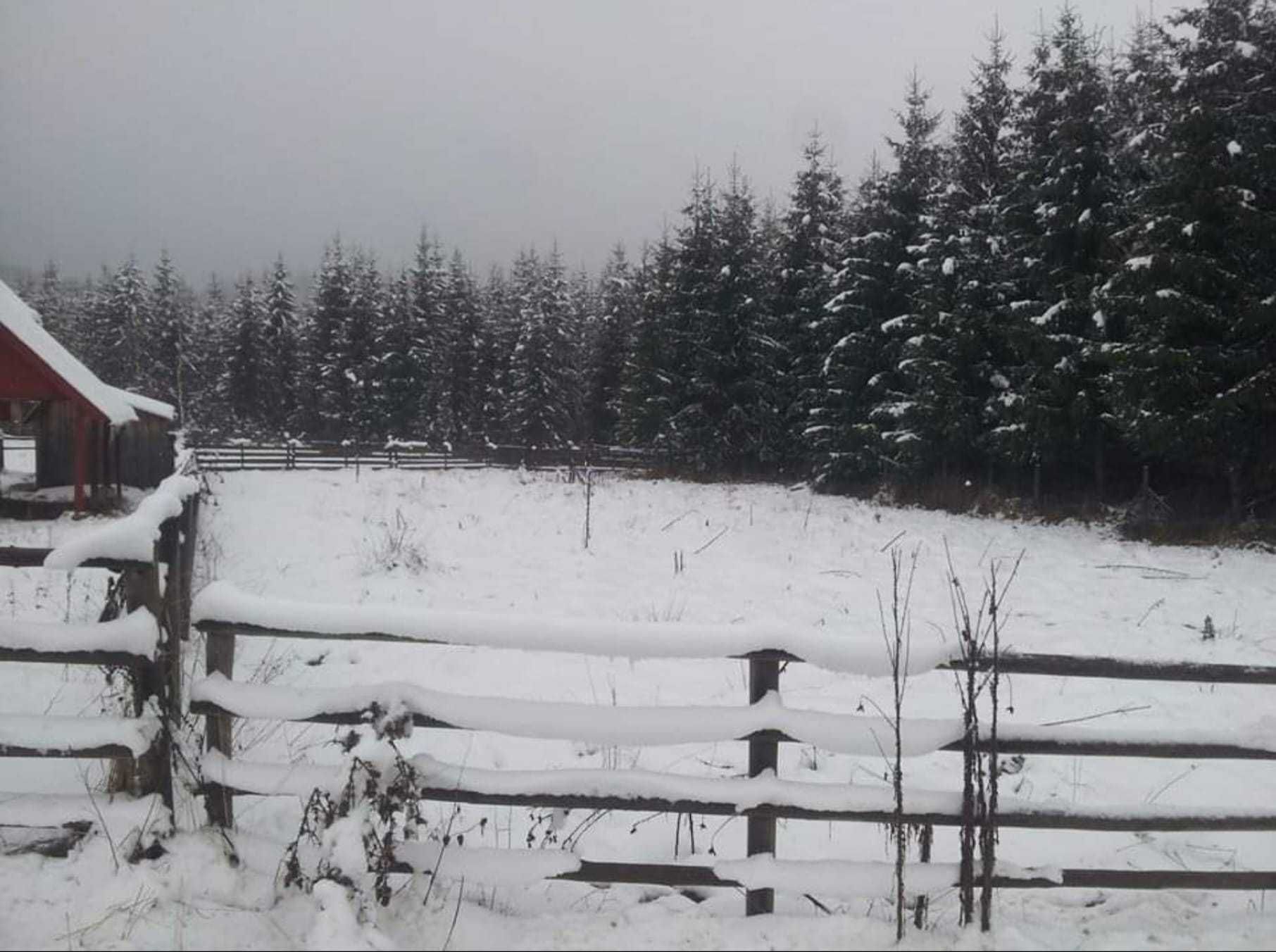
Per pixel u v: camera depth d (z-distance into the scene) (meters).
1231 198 15.87
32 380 17.70
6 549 3.47
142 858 3.43
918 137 25.98
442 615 3.49
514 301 54.50
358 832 3.12
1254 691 7.52
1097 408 19.45
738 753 5.73
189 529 7.64
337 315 51.78
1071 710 7.00
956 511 20.98
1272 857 4.32
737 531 18.28
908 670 3.45
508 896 3.61
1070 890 3.71
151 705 3.63
